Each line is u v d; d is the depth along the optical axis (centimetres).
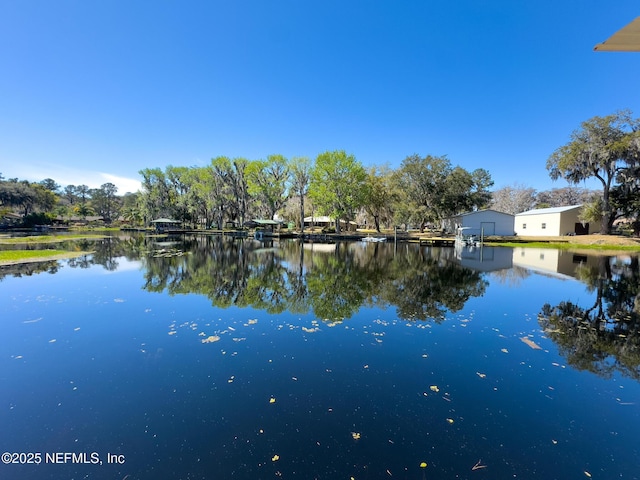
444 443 291
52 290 966
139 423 322
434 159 3675
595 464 267
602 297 895
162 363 468
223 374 432
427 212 3597
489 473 254
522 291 970
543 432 309
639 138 2234
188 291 962
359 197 3769
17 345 538
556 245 2523
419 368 452
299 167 4103
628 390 391
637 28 187
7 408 352
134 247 2405
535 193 5897
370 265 1538
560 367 457
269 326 641
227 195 4716
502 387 398
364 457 271
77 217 7781
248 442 291
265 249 2359
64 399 369
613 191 2684
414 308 782
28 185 6594
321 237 3672
